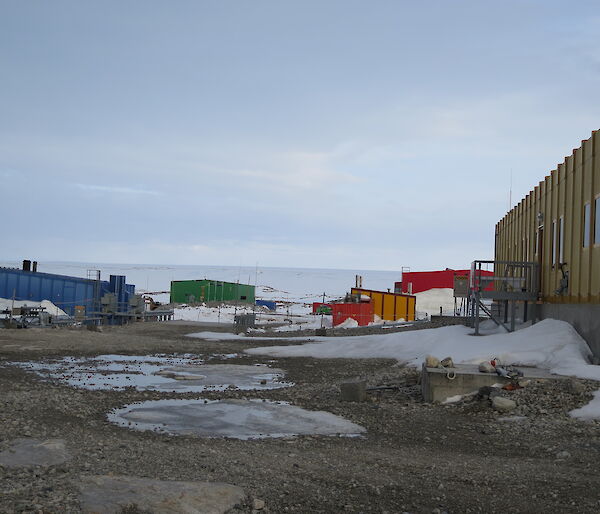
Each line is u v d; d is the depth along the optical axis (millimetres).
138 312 44594
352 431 10906
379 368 19969
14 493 6109
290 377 18422
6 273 40750
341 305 41562
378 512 6281
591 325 16625
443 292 58625
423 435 10711
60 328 34312
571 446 9547
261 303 69188
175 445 9156
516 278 22500
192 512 5832
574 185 18469
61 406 12211
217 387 16125
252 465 7918
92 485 6387
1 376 16750
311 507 6332
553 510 6395
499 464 8547
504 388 13375
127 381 16906
